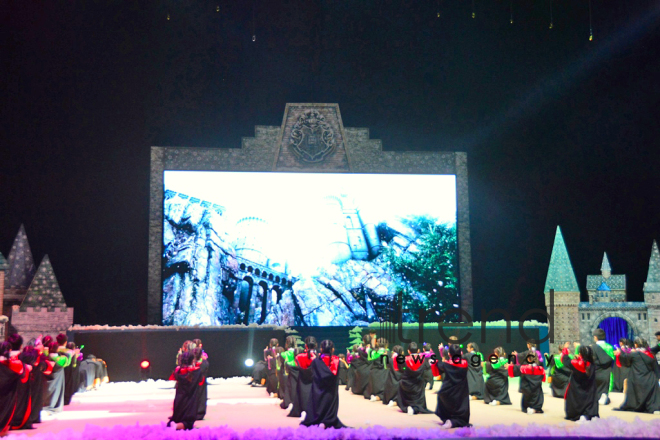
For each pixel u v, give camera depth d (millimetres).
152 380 24094
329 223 30859
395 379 16562
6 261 25000
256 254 30438
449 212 31406
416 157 32125
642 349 15383
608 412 15250
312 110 32000
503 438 11758
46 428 13258
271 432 11844
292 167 31625
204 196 30781
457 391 12875
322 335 29828
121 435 11852
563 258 27891
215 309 29938
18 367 12570
